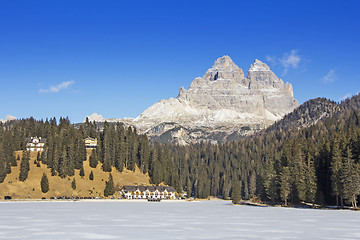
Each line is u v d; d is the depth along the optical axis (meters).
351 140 185.25
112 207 170.50
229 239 70.06
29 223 94.75
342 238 71.62
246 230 83.06
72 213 127.50
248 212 142.00
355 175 153.25
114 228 85.62
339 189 162.12
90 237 71.88
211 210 156.75
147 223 96.88
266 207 183.75
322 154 198.38
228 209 165.62
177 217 116.38
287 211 148.62
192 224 95.12
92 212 133.62
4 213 125.31
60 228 85.00
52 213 126.56
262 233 78.12
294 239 70.31
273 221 103.31
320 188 181.62
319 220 105.75
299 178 182.25
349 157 162.75
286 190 185.62
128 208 164.50
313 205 176.00
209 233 77.88
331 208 164.88
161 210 153.25
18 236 72.81
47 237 71.62
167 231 80.88
